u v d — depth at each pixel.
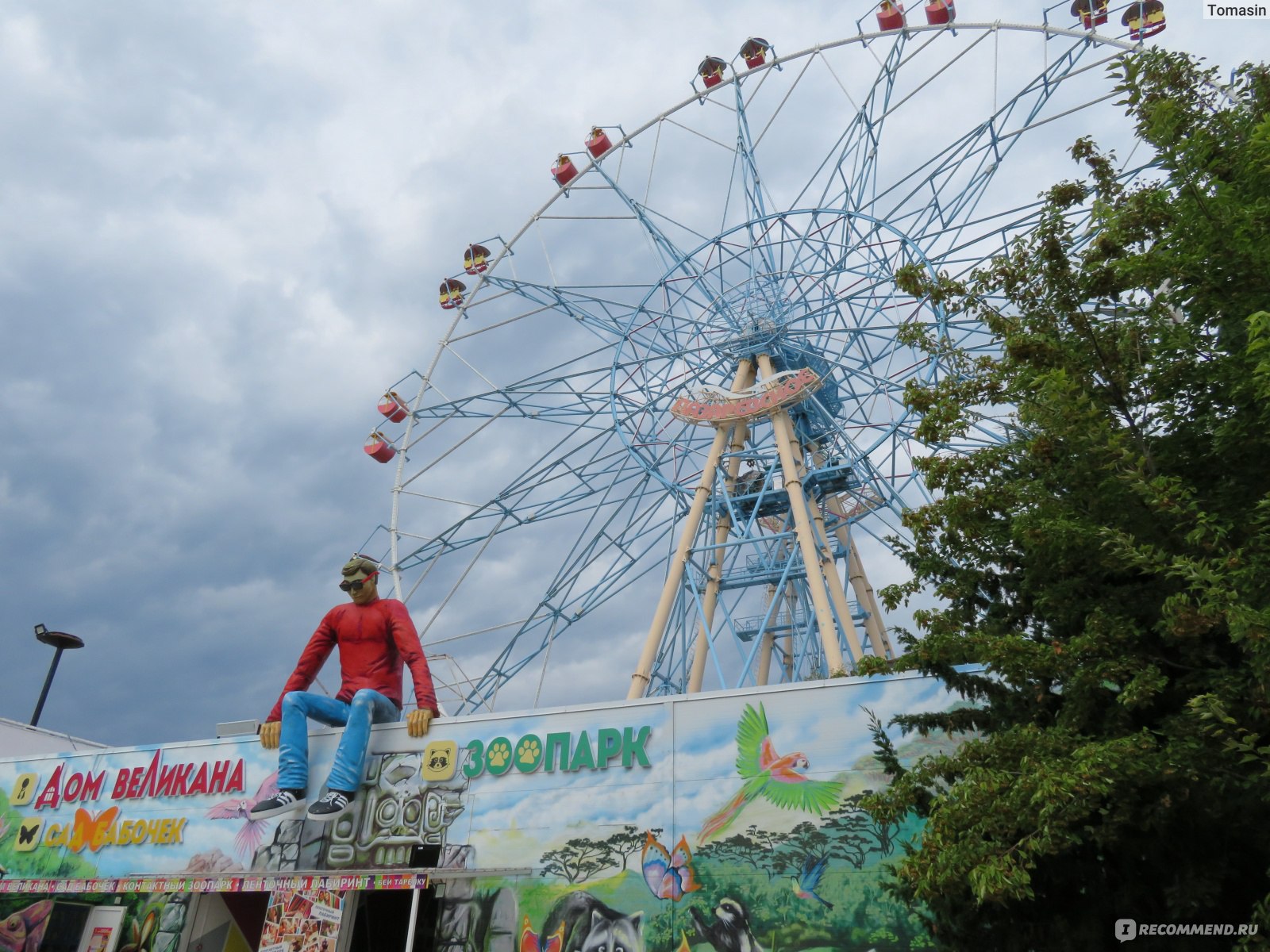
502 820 26.38
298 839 28.22
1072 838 13.70
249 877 22.41
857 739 24.08
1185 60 16.47
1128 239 15.90
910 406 18.70
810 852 23.30
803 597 52.75
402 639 30.64
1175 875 14.75
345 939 22.28
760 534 50.56
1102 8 42.25
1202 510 14.41
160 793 31.17
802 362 48.75
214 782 30.59
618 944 23.80
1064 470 15.81
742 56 49.22
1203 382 15.51
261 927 27.45
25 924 29.73
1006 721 18.61
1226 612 11.99
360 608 31.69
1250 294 13.81
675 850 24.42
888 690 24.33
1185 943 14.68
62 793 32.59
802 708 24.84
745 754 24.86
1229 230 13.55
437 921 25.36
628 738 26.12
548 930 24.52
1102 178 17.73
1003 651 15.75
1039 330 17.12
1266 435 13.78
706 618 46.19
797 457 46.88
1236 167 14.78
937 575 19.86
